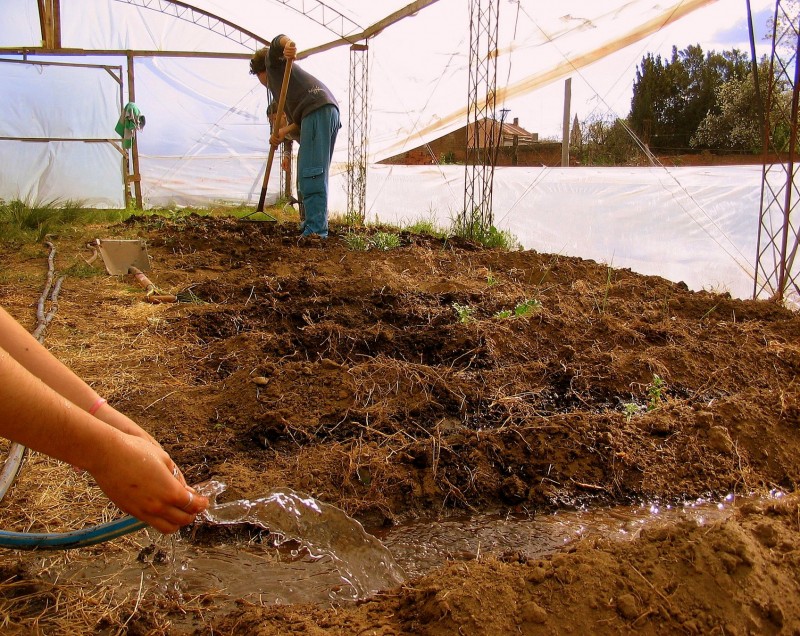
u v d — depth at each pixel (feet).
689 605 5.72
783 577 6.05
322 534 8.21
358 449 9.81
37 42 38.34
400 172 37.14
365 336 14.15
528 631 5.58
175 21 39.88
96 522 7.85
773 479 10.27
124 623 6.28
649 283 19.99
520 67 27.63
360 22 31.83
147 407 10.87
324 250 24.39
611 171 24.53
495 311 16.46
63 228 29.14
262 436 10.21
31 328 14.55
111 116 40.75
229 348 13.67
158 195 43.27
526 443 10.35
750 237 20.16
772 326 15.62
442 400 11.66
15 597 6.43
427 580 6.36
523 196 28.84
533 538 8.70
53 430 3.90
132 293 18.21
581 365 13.08
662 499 9.74
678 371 13.05
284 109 27.14
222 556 7.76
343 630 5.98
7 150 39.42
